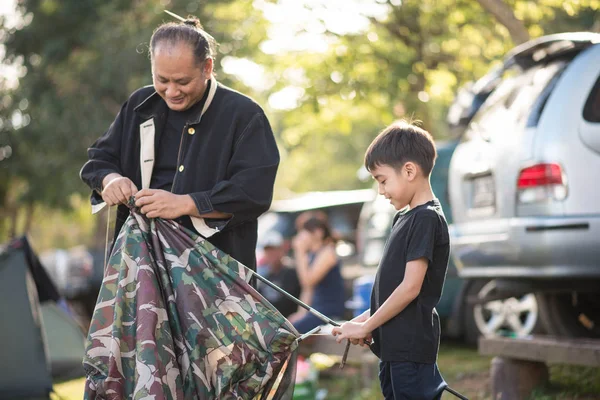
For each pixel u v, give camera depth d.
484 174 6.16
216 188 3.57
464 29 10.30
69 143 18.09
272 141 3.73
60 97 18.03
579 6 8.27
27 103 18.41
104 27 17.25
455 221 6.55
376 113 11.84
